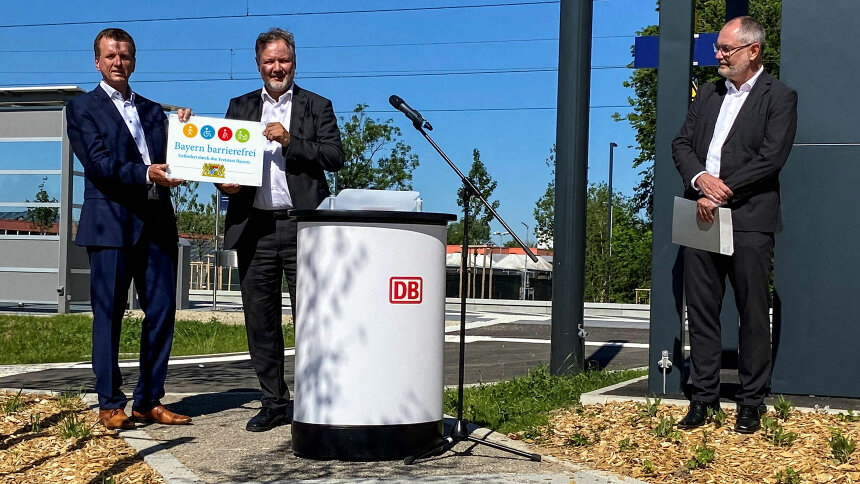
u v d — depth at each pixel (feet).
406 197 16.26
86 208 18.40
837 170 20.30
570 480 14.92
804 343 20.53
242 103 19.08
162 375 19.34
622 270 108.37
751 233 17.90
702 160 18.72
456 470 15.55
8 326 47.03
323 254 15.84
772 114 17.90
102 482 14.79
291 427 17.99
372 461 16.07
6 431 18.17
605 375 26.73
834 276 20.34
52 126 57.77
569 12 27.20
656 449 16.85
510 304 91.20
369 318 15.74
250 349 18.95
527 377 25.89
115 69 18.34
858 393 20.24
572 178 27.37
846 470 15.05
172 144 17.69
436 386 16.46
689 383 22.85
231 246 18.76
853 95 20.21
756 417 17.80
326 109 18.95
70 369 31.48
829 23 20.34
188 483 14.60
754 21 18.26
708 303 18.38
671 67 21.52
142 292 19.15
